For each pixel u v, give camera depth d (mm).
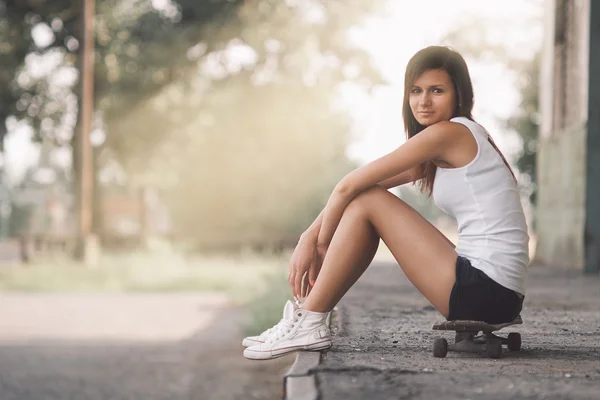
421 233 4363
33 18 38969
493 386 3676
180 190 43750
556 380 3809
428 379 3826
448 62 4465
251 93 39656
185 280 25719
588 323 6496
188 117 39594
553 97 16562
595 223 13500
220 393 10203
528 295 9305
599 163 13508
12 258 40312
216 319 17219
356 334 5586
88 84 30609
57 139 40250
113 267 28344
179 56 38562
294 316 4645
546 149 17250
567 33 15406
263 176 43250
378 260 20234
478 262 4297
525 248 4375
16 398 9891
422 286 4395
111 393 10219
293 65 38375
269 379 11086
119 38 39375
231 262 33250
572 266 14375
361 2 37531
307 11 38438
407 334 5586
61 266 28078
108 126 39406
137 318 17422
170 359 12547
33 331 15500
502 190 4348
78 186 30219
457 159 4348
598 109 13477
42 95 39688
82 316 17797
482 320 4355
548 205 16922
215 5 38750
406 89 4578
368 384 3715
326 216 4523
